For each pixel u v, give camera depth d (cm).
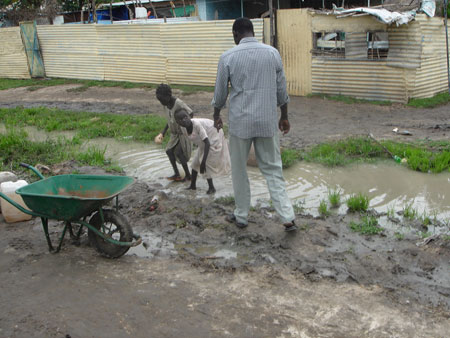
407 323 330
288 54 1427
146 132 1006
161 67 1761
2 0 2495
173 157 671
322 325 330
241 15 2192
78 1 2478
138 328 331
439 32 1248
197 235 497
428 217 523
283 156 751
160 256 451
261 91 445
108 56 1891
